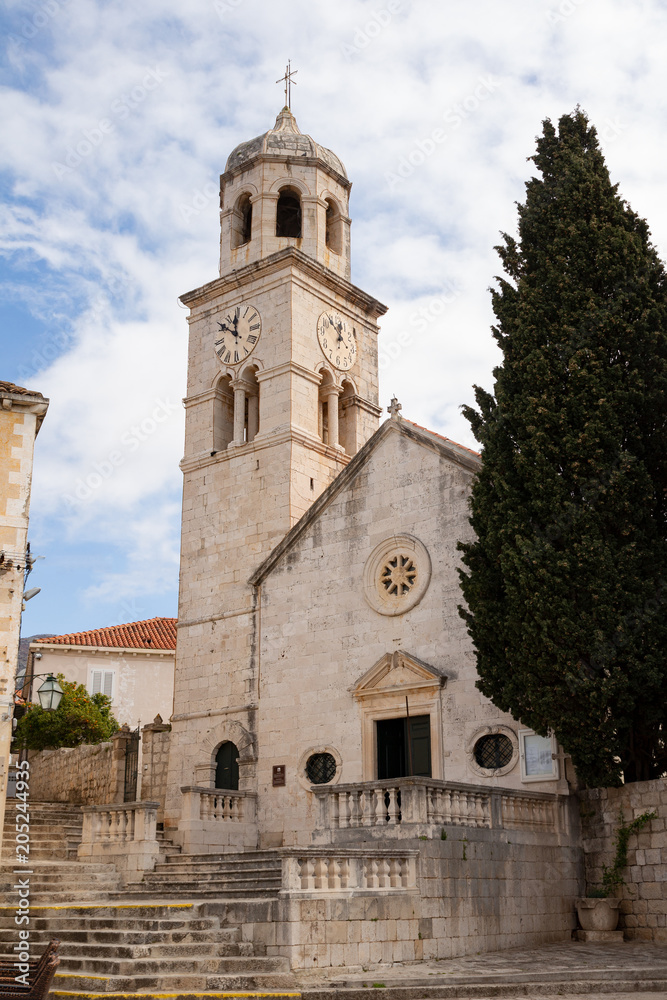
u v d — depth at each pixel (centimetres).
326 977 1686
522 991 1623
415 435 3050
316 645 3134
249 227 4125
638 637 2216
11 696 2734
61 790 4253
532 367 2462
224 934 1803
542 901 2220
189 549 3700
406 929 1862
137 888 2452
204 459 3769
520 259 2717
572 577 2269
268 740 3164
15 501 2884
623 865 2284
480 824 2136
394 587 2997
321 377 3781
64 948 1830
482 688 2470
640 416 2389
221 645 3438
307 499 3544
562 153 2689
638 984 1638
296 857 1766
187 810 2880
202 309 3991
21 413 2966
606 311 2411
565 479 2381
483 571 2475
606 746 2223
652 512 2380
